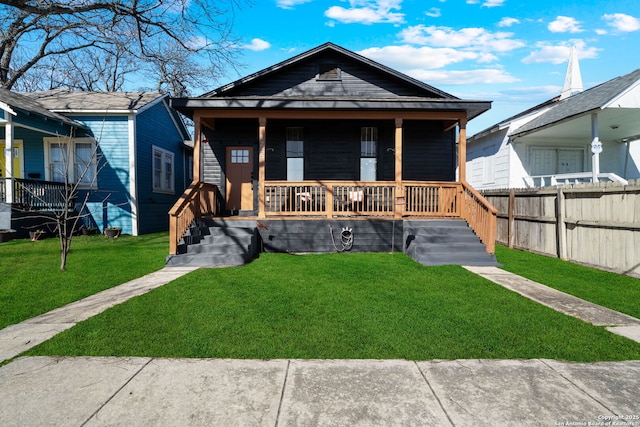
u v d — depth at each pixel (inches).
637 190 250.7
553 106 521.0
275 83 446.0
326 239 359.9
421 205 415.2
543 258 334.0
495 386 110.5
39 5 369.1
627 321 167.8
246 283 231.5
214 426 90.7
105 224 506.9
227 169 456.4
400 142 367.9
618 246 267.6
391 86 448.5
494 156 581.3
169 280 241.4
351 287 222.7
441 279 244.8
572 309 185.0
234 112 370.9
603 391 108.0
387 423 92.4
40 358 127.6
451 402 101.9
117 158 509.4
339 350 134.6
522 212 386.3
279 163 453.1
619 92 366.0
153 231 570.9
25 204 423.5
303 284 229.3
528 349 136.1
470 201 351.3
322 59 448.8
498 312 177.0
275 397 104.0
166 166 631.2
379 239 362.0
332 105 358.3
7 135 413.4
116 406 99.0
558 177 461.7
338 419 93.9
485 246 316.8
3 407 98.2
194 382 112.0
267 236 358.3
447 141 460.4
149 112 559.8
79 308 181.5
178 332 150.2
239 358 128.4
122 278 245.1
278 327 156.2
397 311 177.8
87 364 123.3
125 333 148.6
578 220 304.7
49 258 309.9
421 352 133.3
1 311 176.9
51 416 94.3
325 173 454.3
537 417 95.3
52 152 506.3
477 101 358.9
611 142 547.5
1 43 705.6
